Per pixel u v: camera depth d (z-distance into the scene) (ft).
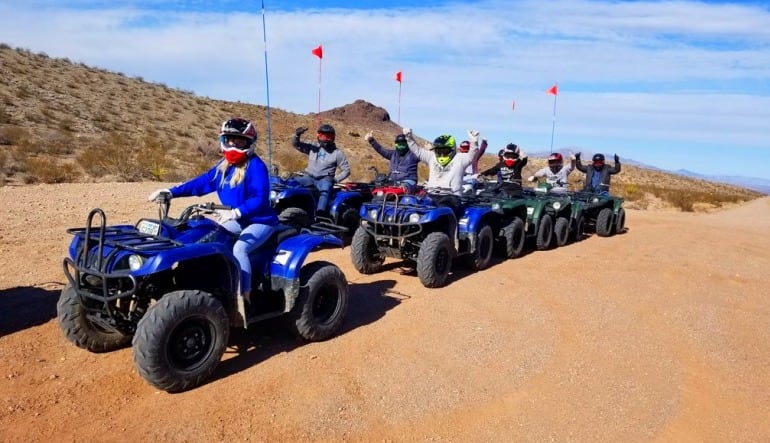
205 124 117.29
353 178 74.02
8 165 53.72
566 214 37.73
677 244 38.50
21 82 101.30
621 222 43.55
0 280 22.06
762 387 16.19
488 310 21.66
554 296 23.94
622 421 13.87
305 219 29.99
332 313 18.20
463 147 31.89
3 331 17.52
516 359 17.11
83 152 68.80
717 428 13.82
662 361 17.62
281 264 16.75
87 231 14.01
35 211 34.96
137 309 15.67
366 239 26.16
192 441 12.30
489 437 12.92
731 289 26.66
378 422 13.30
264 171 16.70
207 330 14.56
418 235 25.88
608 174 45.85
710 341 19.54
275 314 16.67
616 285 26.23
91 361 15.80
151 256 13.56
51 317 18.71
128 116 103.55
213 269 15.93
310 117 171.94
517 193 33.91
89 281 14.71
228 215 16.07
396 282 25.27
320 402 14.02
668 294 25.13
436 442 12.64
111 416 13.14
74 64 135.74
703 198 95.35
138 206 38.81
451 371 16.07
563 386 15.53
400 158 34.01
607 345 18.67
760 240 42.45
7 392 13.97
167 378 13.70
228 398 14.07
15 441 12.05
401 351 17.33
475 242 27.14
